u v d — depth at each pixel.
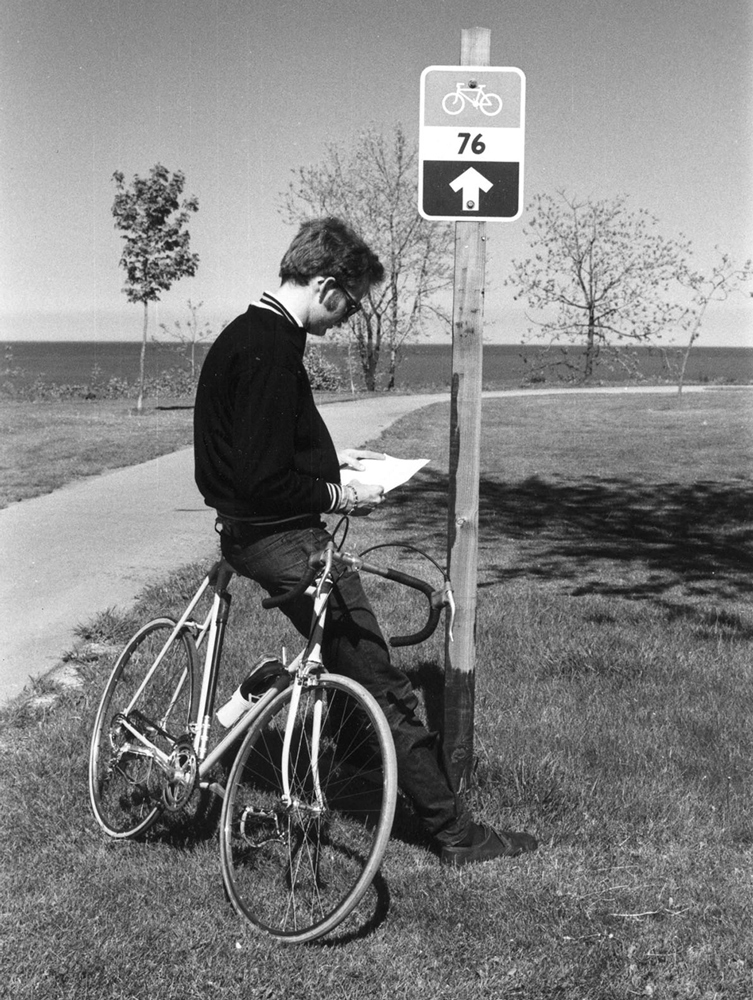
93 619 5.93
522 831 3.59
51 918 2.94
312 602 3.22
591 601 7.12
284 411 3.04
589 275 18.67
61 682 4.94
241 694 3.38
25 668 5.14
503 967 2.81
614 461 16.17
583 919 3.03
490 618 6.36
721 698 4.97
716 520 10.95
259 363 3.05
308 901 3.12
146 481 11.83
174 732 3.64
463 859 3.35
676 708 4.80
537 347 19.02
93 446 15.11
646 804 3.77
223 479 3.19
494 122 3.23
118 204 22.31
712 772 4.09
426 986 2.73
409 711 3.31
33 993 2.63
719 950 2.90
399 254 38.03
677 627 6.34
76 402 27.38
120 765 3.62
